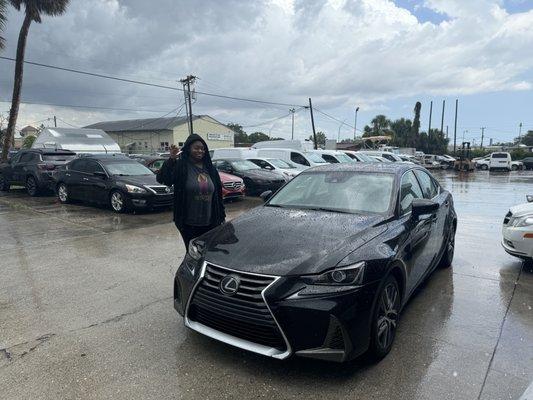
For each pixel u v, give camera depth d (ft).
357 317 9.65
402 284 11.81
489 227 29.25
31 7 60.75
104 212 34.60
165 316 13.43
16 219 31.19
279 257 10.20
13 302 14.62
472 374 10.09
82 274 17.81
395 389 9.50
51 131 67.26
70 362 10.64
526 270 18.56
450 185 69.26
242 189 41.88
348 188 14.78
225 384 9.70
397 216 13.24
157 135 204.13
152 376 10.02
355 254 10.29
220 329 10.39
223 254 10.74
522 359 10.80
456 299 15.01
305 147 77.66
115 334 12.17
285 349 9.57
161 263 19.52
